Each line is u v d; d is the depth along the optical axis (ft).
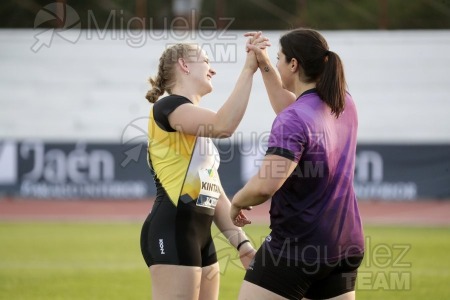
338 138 41.32
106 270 97.86
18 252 114.01
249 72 44.34
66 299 79.25
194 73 46.11
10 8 205.87
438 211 167.73
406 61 182.60
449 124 181.06
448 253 109.70
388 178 179.83
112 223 153.07
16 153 183.42
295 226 40.75
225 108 42.73
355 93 183.32
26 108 184.96
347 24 215.10
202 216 45.42
